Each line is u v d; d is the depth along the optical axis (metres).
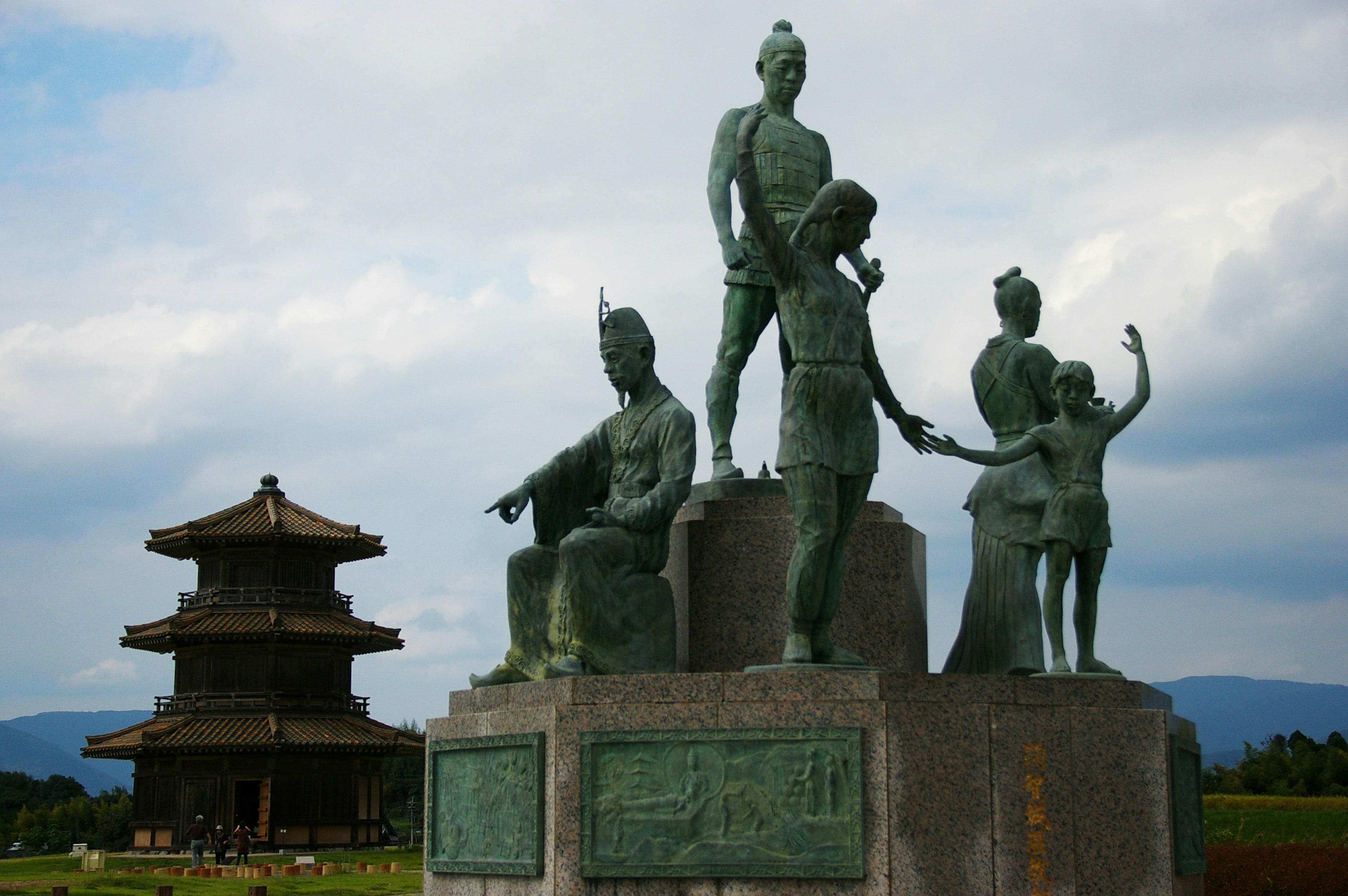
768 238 10.56
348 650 52.94
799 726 9.59
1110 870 9.65
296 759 49.22
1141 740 9.96
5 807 91.62
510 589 12.07
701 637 11.91
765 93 13.55
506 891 10.31
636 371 12.16
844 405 10.73
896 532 12.19
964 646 12.38
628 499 11.79
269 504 54.62
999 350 12.86
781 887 9.42
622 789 9.74
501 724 10.70
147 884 27.47
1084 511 11.30
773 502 12.05
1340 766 41.00
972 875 9.39
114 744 50.25
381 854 47.03
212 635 49.97
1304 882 20.12
